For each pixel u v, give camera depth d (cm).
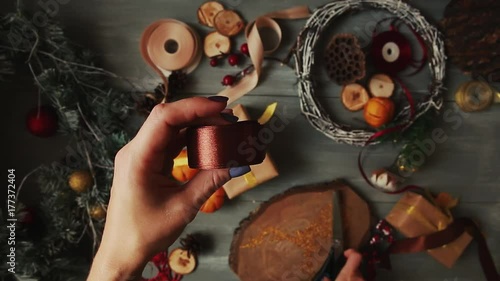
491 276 86
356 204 86
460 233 85
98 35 84
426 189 87
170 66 82
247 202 88
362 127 85
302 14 82
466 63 81
